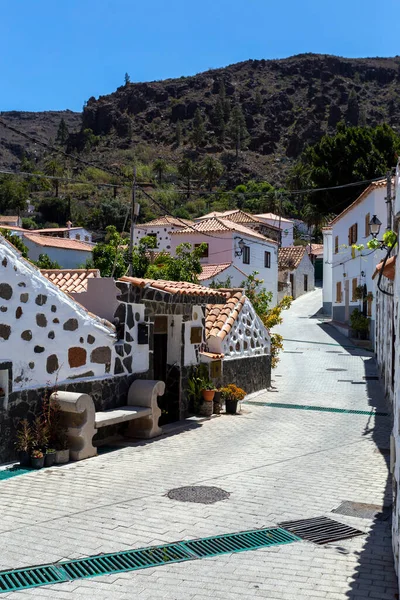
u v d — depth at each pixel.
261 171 140.62
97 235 80.56
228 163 144.25
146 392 11.80
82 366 10.83
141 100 180.62
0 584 5.48
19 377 9.51
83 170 111.25
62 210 88.69
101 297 12.08
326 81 190.62
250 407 15.66
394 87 191.12
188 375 14.18
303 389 18.56
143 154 150.12
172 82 194.62
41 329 9.94
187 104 174.62
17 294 9.48
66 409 9.80
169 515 7.37
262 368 18.39
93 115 177.75
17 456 9.51
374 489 8.62
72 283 15.66
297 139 154.38
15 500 7.77
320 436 12.27
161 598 5.25
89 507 7.58
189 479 8.98
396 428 6.12
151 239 26.66
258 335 18.20
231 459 10.28
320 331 34.94
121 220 83.69
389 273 10.00
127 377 12.06
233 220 55.03
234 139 155.88
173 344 13.89
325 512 7.63
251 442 11.66
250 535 6.80
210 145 154.38
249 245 43.50
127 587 5.46
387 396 16.47
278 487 8.67
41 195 96.50
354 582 5.63
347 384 19.42
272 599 5.25
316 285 66.00
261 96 181.00
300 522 7.26
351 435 12.38
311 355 26.25
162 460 10.11
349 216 34.22
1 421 9.20
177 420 13.75
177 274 24.56
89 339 11.02
